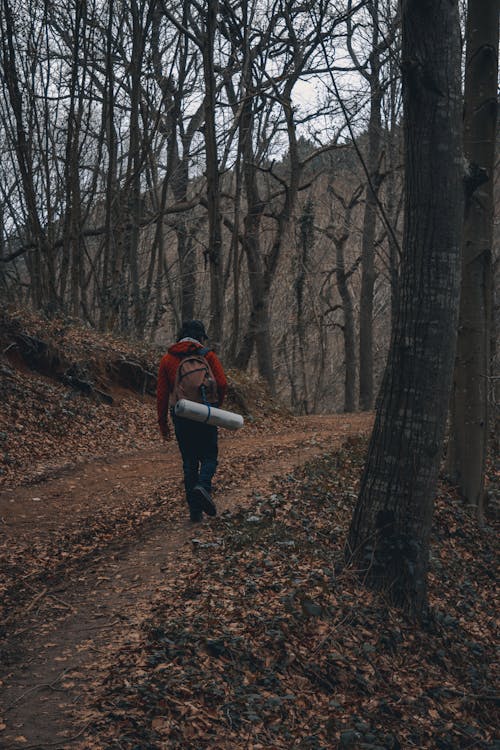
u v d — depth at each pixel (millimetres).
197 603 5113
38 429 11023
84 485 9039
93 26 19609
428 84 5547
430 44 5500
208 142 17812
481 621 6766
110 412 13320
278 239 24562
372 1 16641
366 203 28719
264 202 24750
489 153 9047
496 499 9977
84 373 13875
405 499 5961
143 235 30531
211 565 5859
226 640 4570
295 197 24078
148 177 24688
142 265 31578
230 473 9344
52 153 20406
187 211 27891
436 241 5727
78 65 18766
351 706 4516
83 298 21703
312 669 4664
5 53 16562
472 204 9219
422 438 5922
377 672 4961
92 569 5941
